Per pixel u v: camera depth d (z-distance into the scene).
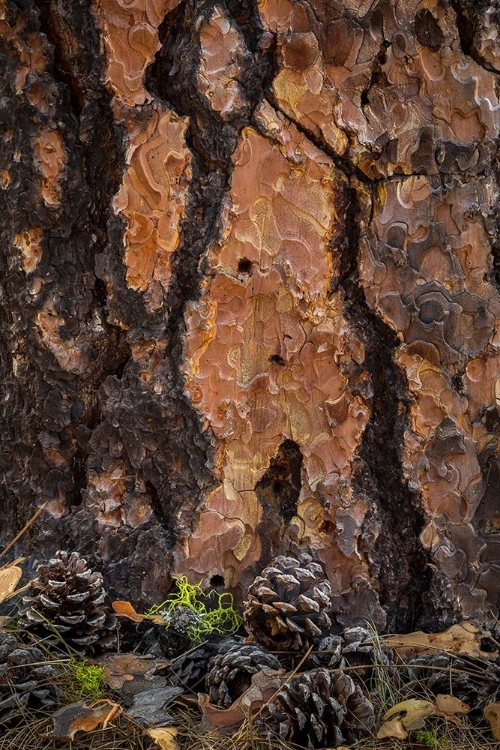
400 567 1.54
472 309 1.52
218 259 1.48
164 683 1.45
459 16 1.50
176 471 1.51
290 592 1.47
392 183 1.50
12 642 1.45
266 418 1.52
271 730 1.39
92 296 1.52
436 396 1.53
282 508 1.54
